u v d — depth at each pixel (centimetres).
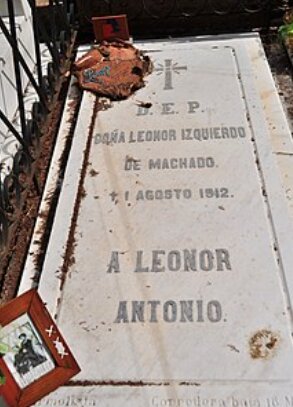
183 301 139
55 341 127
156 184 171
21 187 175
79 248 155
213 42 237
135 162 179
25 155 178
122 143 187
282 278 143
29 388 124
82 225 161
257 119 191
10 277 159
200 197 166
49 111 208
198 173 173
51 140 204
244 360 127
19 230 173
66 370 126
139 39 255
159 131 190
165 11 248
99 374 127
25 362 125
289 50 229
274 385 122
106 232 159
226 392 122
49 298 144
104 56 227
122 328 135
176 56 229
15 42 171
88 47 240
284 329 132
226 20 253
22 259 164
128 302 141
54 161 188
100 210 165
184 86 210
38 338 127
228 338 131
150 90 210
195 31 256
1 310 126
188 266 147
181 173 174
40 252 161
